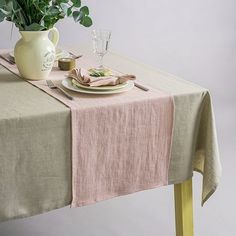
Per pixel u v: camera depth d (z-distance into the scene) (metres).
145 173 1.83
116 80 1.81
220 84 3.76
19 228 2.34
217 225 2.43
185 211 1.99
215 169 1.86
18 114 1.56
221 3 3.59
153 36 3.42
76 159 1.67
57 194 1.68
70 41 3.17
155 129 1.79
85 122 1.65
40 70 1.90
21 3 1.84
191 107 1.84
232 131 3.36
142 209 2.54
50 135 1.61
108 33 1.89
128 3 3.26
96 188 1.74
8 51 2.37
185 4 3.46
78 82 1.83
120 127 1.72
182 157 1.88
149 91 1.83
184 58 3.58
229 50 3.72
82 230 2.34
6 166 1.58
